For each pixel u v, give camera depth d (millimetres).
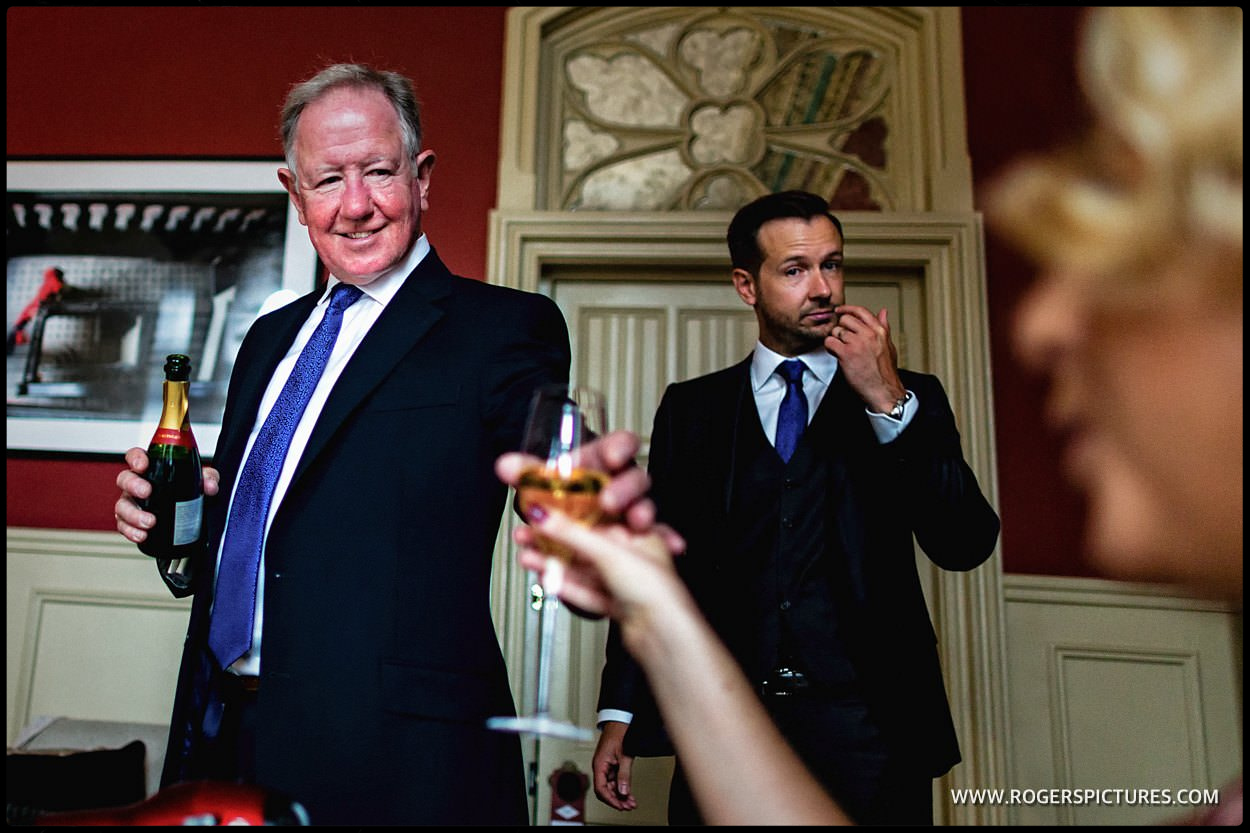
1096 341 264
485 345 1278
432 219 2959
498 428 1230
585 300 3057
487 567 1242
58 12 3164
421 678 1140
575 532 537
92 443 2885
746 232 1876
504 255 2906
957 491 1643
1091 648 2633
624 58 3150
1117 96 280
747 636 1648
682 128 3088
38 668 2746
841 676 1577
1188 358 253
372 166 1341
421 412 1243
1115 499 255
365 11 3104
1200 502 246
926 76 2990
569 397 795
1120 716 2607
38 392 2914
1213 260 258
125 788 2402
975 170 2900
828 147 3055
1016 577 2660
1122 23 284
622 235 2912
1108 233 267
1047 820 2555
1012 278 2822
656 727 1688
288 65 3094
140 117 3090
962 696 2613
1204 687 2584
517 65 3039
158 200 3016
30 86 3119
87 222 3014
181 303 2957
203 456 2848
